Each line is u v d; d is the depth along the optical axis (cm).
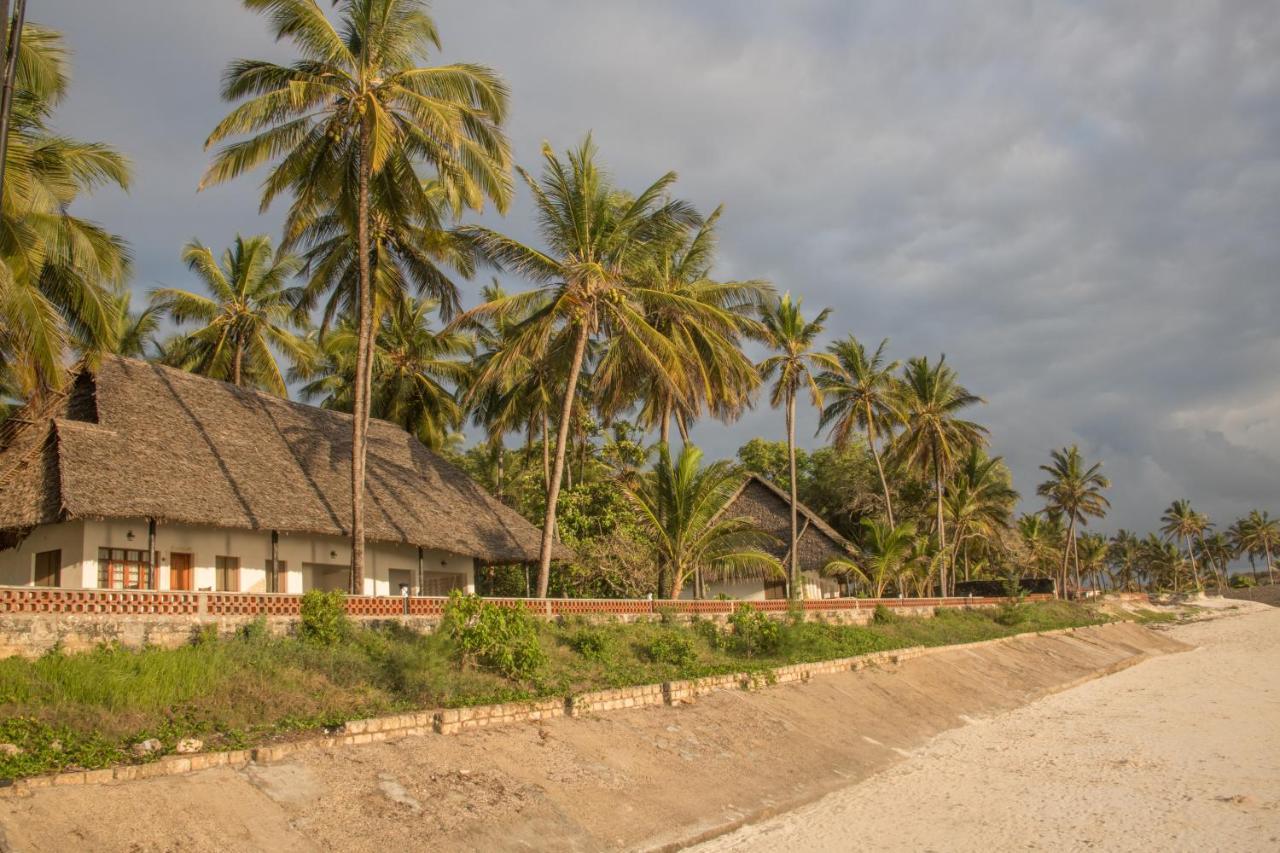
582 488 3728
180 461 2455
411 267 3048
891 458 5722
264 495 2573
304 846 1130
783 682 2428
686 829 1482
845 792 1817
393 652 1794
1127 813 1609
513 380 3856
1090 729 2508
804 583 4412
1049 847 1425
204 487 2414
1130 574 15762
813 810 1675
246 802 1172
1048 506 9069
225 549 2577
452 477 3522
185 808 1113
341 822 1202
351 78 2270
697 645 2573
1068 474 8906
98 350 2277
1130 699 3131
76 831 1003
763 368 4078
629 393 3023
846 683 2609
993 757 2138
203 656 1549
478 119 2378
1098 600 7669
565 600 2427
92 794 1076
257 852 1087
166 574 2414
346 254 3030
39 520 2059
